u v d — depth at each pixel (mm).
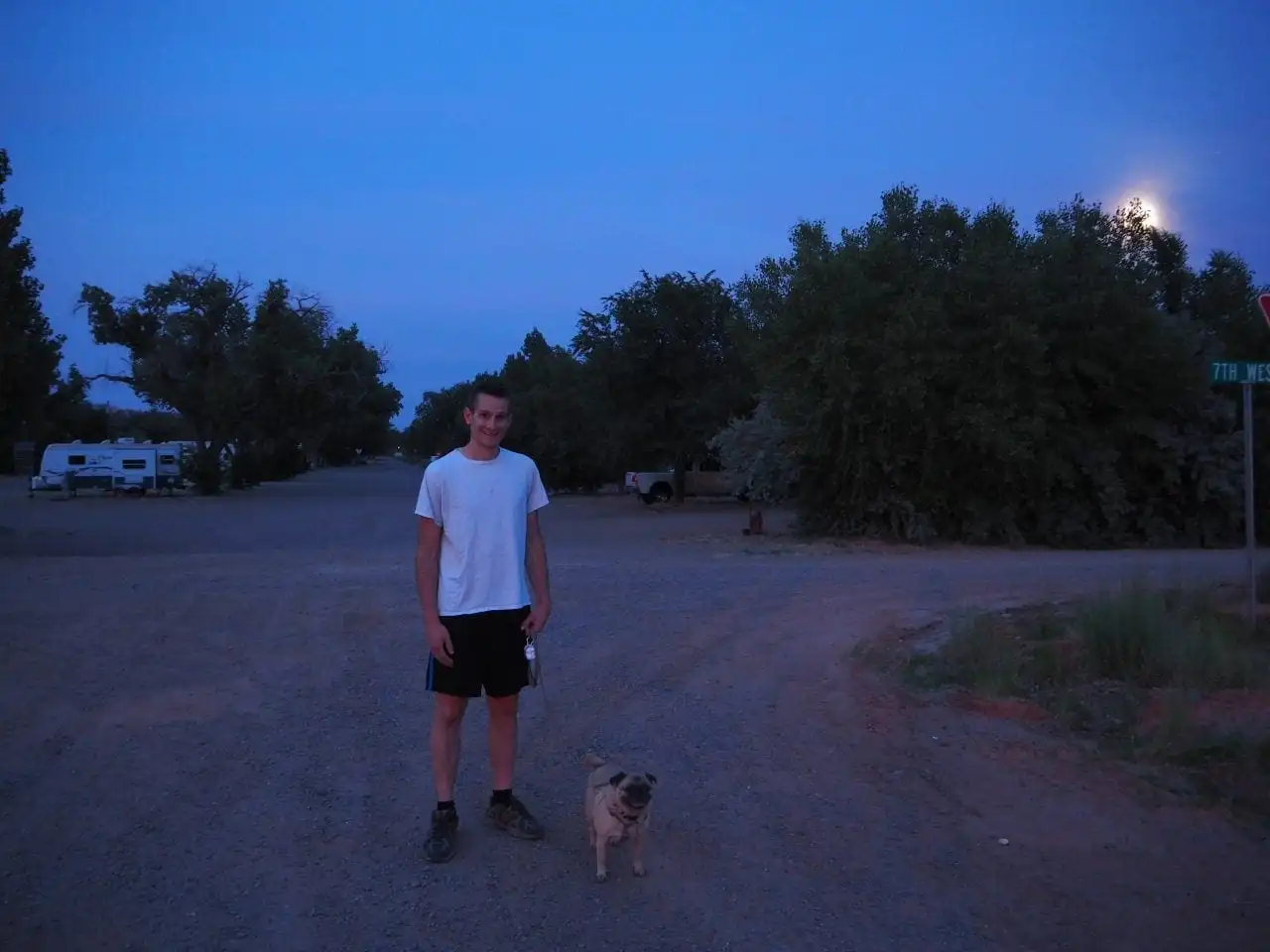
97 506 46750
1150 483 26469
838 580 16328
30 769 7082
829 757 7527
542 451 64438
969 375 24312
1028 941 4945
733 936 4957
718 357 42406
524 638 5902
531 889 5414
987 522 25094
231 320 58688
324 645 10898
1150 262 28250
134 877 5465
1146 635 9078
